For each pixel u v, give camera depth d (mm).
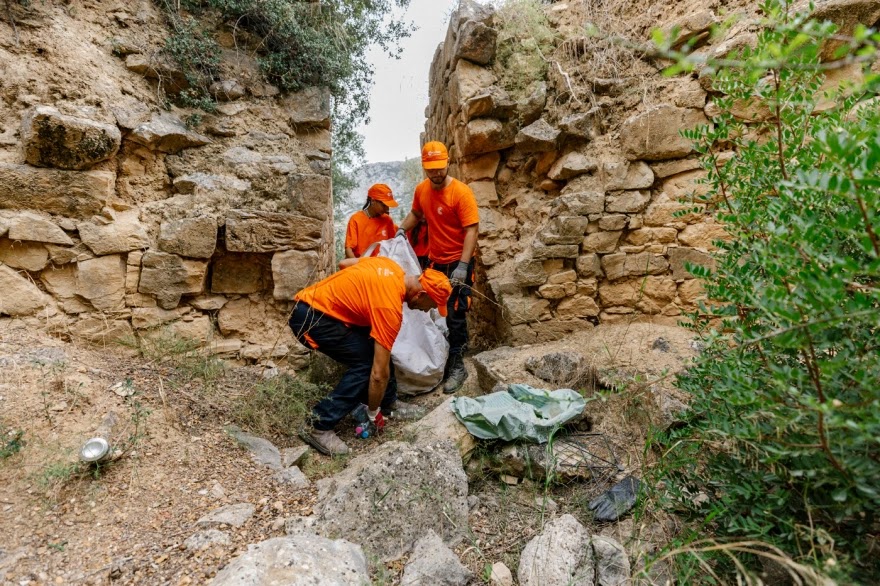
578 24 3848
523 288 3611
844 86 1419
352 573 1534
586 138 3586
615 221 3439
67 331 2752
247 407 2672
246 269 3260
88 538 1690
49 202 2689
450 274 3561
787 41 1217
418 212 3740
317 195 3338
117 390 2406
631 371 2783
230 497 2021
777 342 1090
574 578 1635
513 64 3811
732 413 1455
